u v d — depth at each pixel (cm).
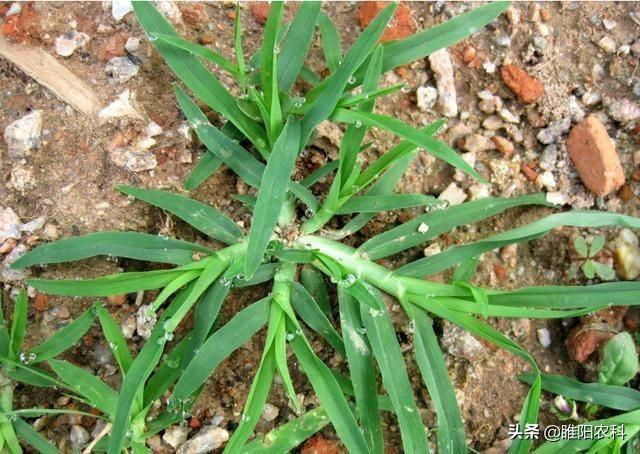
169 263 31
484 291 28
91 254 29
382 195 31
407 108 34
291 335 28
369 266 30
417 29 34
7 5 31
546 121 34
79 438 30
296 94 33
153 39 29
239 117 30
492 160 34
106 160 30
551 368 33
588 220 30
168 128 31
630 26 35
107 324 28
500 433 32
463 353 32
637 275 33
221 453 31
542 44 34
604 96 34
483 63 34
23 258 29
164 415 29
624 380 32
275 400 31
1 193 30
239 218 32
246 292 31
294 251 29
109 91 31
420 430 28
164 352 31
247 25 33
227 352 28
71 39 31
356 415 31
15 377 29
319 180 32
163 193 30
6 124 31
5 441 29
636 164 34
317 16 30
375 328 29
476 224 34
